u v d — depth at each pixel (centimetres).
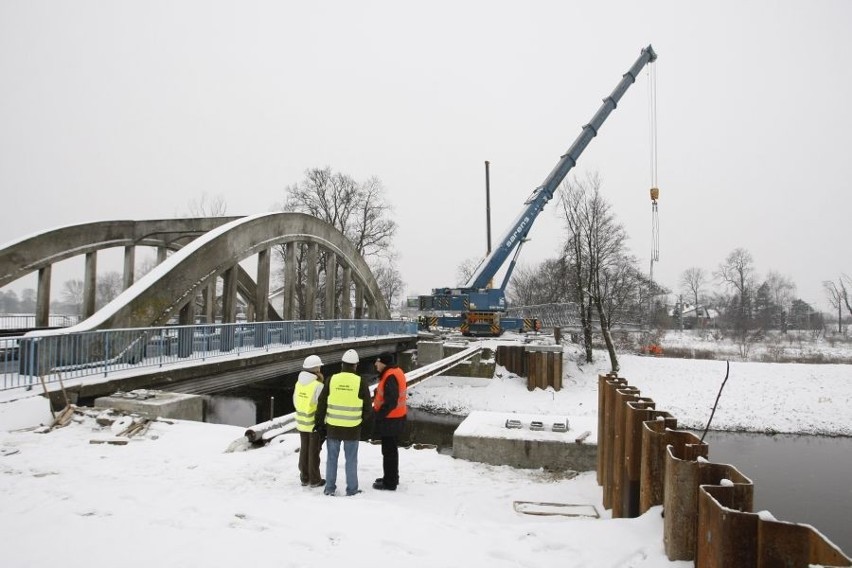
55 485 683
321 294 4931
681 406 2931
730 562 334
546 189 3662
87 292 2622
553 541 501
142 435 1024
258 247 2447
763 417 2791
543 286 7175
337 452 709
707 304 10644
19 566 429
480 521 607
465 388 3155
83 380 1293
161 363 1523
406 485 814
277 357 2008
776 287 10444
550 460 970
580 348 3728
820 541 309
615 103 3712
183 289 1945
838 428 2669
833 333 7450
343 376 718
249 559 449
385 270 7581
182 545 475
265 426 998
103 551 459
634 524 522
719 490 373
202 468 820
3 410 1073
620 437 688
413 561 455
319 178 4556
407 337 3622
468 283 4016
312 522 541
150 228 2828
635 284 5138
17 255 2288
